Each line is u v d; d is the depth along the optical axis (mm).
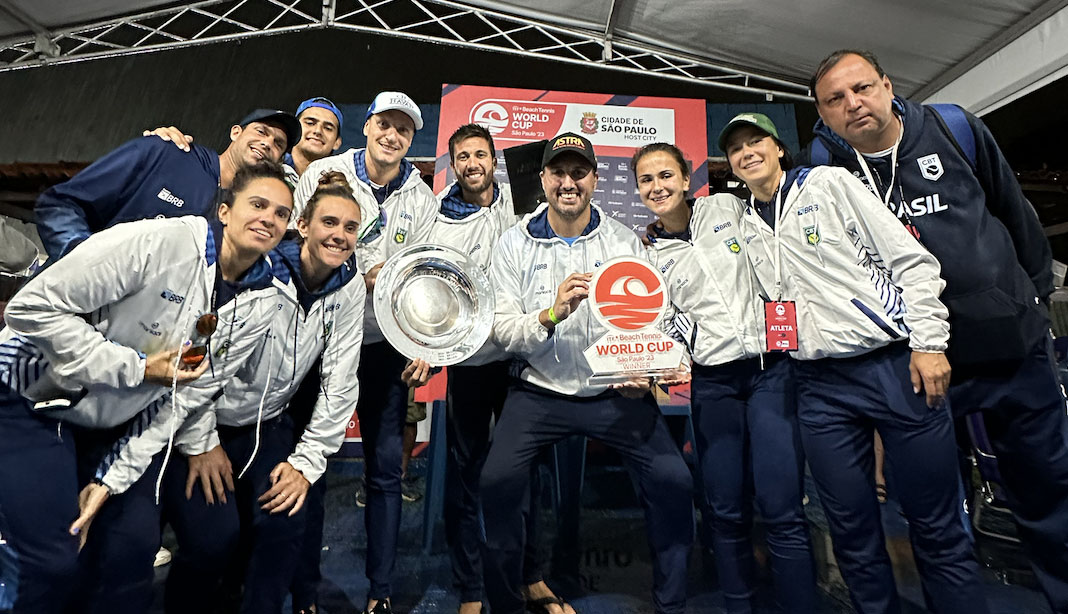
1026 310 1377
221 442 1349
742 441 1520
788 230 1436
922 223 1411
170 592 1287
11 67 3125
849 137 1433
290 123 1604
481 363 1611
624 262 1317
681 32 3076
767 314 1440
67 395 1084
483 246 1828
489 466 1399
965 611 1319
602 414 1398
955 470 1334
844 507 1398
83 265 1037
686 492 1391
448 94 2531
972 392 1436
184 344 1150
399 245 1767
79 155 3199
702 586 1666
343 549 1856
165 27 3400
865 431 1417
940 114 1435
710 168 2773
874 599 1385
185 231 1150
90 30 3178
